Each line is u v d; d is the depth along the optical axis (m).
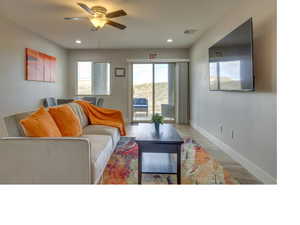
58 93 6.02
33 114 2.02
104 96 6.69
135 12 3.49
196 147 3.76
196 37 5.13
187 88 6.49
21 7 3.30
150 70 6.68
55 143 1.73
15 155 1.73
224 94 3.53
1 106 3.73
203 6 3.23
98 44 5.90
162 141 2.20
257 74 2.46
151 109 6.73
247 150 2.73
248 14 2.69
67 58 6.61
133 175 2.52
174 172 2.30
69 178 1.74
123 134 3.65
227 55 3.01
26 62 4.43
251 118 2.62
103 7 3.25
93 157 1.94
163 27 4.30
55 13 3.55
